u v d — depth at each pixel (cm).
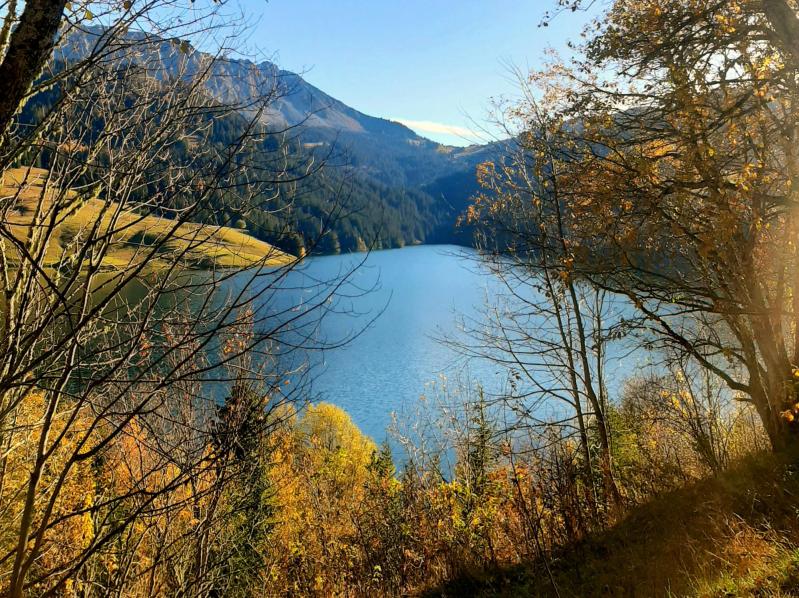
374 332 8138
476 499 922
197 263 340
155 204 370
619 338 923
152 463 506
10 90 258
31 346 326
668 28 715
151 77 394
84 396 298
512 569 788
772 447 801
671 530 687
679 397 992
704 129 662
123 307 383
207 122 372
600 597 589
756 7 653
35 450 516
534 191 1035
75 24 320
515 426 991
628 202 752
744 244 754
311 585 947
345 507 1155
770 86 676
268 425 424
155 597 511
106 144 409
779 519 589
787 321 963
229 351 428
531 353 1123
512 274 1112
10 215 382
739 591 446
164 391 389
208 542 598
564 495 862
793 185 675
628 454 1177
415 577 890
